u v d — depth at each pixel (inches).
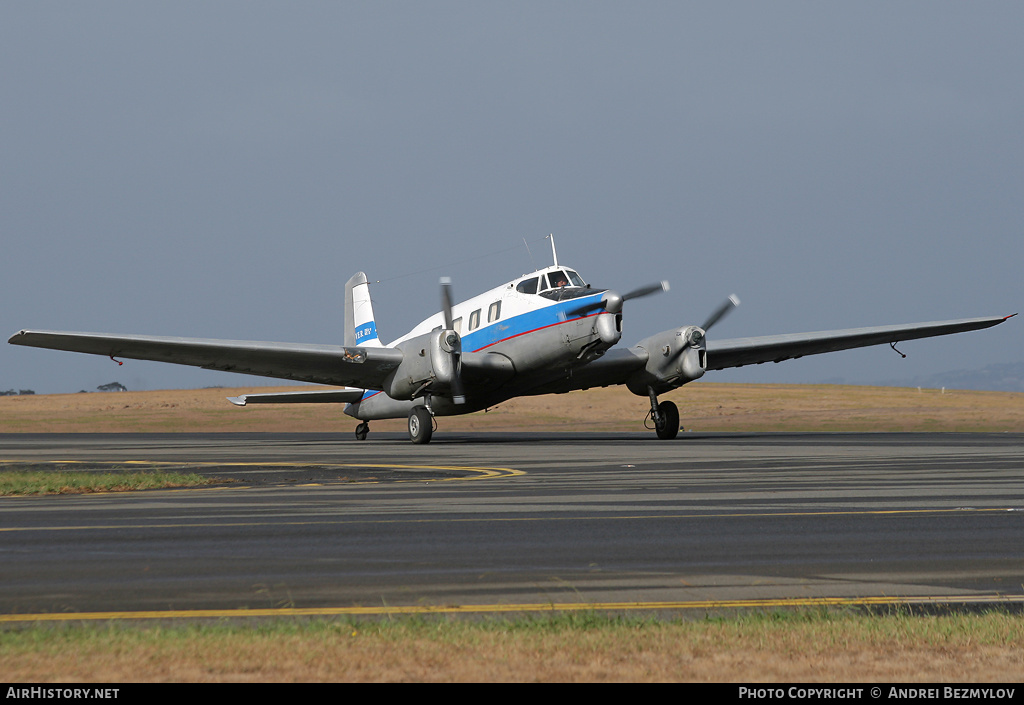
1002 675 733.9
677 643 813.2
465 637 829.2
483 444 4148.6
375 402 4877.0
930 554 1258.6
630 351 4106.8
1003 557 1234.6
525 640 818.2
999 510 1685.5
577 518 1614.2
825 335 4313.5
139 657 764.6
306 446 4311.0
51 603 986.7
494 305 4062.5
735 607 973.2
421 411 4114.2
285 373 4023.1
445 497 1969.7
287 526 1539.1
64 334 3432.6
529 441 4404.5
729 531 1460.4
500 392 4185.5
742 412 7790.4
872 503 1793.8
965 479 2263.8
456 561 1222.9
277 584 1083.9
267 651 783.7
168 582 1093.8
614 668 747.4
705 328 4005.9
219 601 997.8
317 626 863.7
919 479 2267.5
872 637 829.8
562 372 3912.4
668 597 1020.5
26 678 715.4
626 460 2989.7
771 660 768.3
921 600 1000.2
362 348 3873.0
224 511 1753.2
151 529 1512.1
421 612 949.8
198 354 3722.9
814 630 850.8
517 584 1085.8
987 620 882.8
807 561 1214.9
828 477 2336.4
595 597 1020.5
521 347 3887.8
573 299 3757.4
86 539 1408.7
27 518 1663.4
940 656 779.4
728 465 2741.1
